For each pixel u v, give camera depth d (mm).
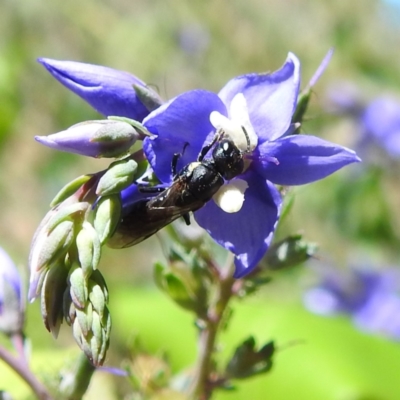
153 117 53
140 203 54
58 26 192
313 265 120
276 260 62
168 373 70
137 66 190
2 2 185
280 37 190
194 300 63
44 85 175
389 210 140
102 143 52
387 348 87
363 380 85
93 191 52
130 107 57
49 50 189
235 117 56
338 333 88
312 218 142
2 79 172
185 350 90
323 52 190
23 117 173
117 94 57
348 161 55
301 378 85
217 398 84
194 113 56
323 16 191
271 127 56
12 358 62
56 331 51
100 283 51
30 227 166
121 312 93
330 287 117
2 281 63
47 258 50
